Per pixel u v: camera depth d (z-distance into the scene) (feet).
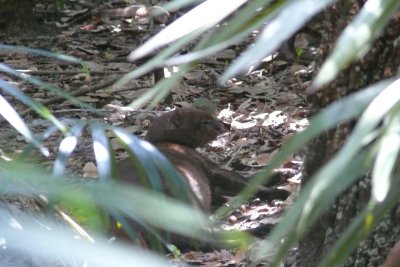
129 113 49.08
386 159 8.49
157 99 11.12
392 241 23.03
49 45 62.75
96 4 71.20
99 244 8.15
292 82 53.57
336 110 9.08
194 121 43.06
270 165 9.50
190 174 38.65
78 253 7.82
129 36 64.34
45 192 11.95
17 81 54.44
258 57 8.55
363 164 8.79
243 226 35.06
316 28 58.08
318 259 25.16
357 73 23.17
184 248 32.35
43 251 7.80
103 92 51.70
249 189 9.68
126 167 36.06
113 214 13.67
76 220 17.95
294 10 8.41
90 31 65.41
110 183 11.16
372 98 9.09
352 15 22.47
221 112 49.32
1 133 43.24
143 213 9.21
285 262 27.68
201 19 9.45
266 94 51.93
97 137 13.50
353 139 8.61
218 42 9.48
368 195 23.08
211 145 45.68
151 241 15.12
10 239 7.97
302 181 25.40
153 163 13.62
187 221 8.92
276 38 8.41
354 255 23.86
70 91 52.49
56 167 12.64
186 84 53.83
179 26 9.43
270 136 46.03
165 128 43.27
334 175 8.64
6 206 14.89
